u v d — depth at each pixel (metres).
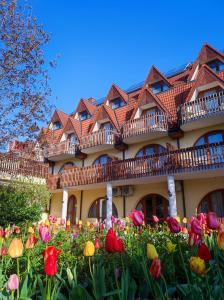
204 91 15.32
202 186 14.12
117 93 21.28
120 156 17.77
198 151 12.58
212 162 12.06
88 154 19.83
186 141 15.03
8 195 10.87
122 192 16.64
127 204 16.67
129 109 19.72
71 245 4.41
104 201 18.23
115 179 15.23
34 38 11.52
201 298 1.97
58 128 24.20
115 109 20.84
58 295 2.12
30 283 2.42
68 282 2.40
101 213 18.12
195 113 13.98
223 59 16.86
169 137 15.80
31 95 11.46
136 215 3.33
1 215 9.98
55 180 18.69
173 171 13.08
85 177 16.89
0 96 10.98
